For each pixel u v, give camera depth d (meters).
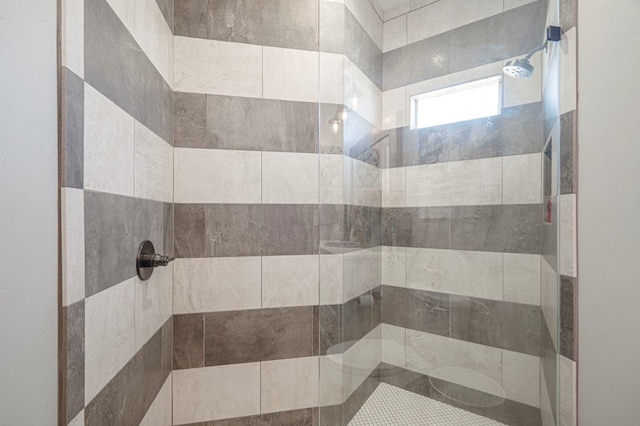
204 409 1.36
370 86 1.36
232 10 1.42
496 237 1.18
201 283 1.37
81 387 0.69
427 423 1.23
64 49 0.64
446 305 1.23
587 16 0.97
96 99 0.76
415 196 1.28
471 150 1.21
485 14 1.20
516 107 1.16
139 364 1.01
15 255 0.53
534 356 1.14
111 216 0.83
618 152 0.92
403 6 1.31
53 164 0.61
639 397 0.89
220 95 1.40
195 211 1.37
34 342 0.57
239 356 1.40
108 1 0.81
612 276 0.93
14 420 0.53
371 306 1.33
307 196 1.48
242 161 1.42
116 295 0.86
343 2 1.42
